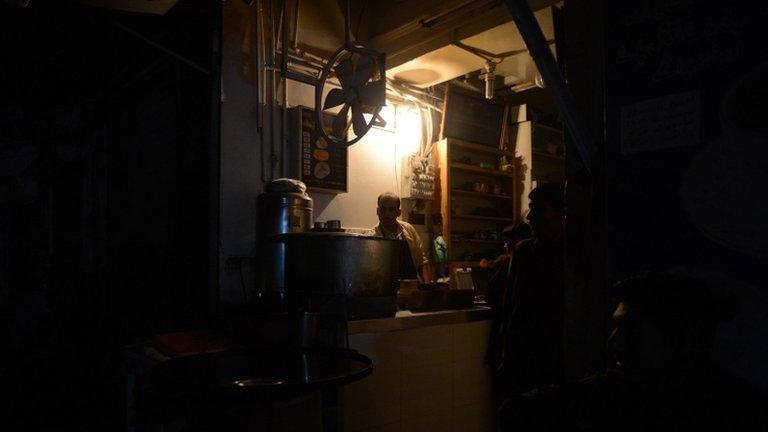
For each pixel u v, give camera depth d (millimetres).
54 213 6012
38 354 5348
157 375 1676
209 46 3732
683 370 1113
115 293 5004
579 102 2076
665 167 1629
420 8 4059
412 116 5156
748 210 1446
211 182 3668
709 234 1520
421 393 3023
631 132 1713
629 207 1708
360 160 4703
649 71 1679
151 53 4352
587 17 2084
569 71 2119
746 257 1447
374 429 2777
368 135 4777
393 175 4977
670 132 1620
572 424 1257
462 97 5641
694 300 1121
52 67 4695
